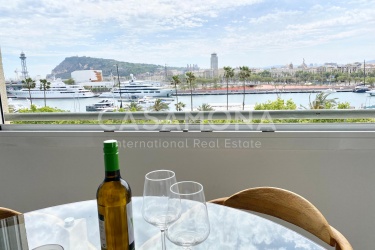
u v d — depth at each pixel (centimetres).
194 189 69
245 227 84
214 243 76
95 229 82
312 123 154
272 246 75
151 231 81
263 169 153
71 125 174
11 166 173
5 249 74
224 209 95
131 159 162
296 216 96
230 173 156
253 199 106
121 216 63
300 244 76
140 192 165
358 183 147
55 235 80
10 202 179
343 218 152
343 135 142
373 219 150
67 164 169
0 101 178
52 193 174
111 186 62
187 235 65
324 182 149
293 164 150
